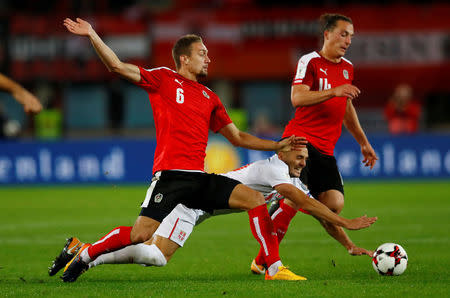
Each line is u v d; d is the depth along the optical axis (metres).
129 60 86.19
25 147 66.12
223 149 63.81
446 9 87.00
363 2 87.94
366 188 60.59
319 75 23.58
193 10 87.06
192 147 20.56
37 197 56.09
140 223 19.83
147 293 17.97
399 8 87.06
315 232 35.06
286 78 87.81
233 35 86.88
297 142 21.22
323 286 18.77
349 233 34.12
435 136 65.69
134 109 91.12
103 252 19.88
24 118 88.00
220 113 21.73
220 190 20.56
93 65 88.12
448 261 24.58
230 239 32.81
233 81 88.25
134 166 65.88
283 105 89.12
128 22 85.88
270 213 23.27
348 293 17.64
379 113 88.75
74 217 42.66
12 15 86.19
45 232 35.50
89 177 65.94
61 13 88.44
